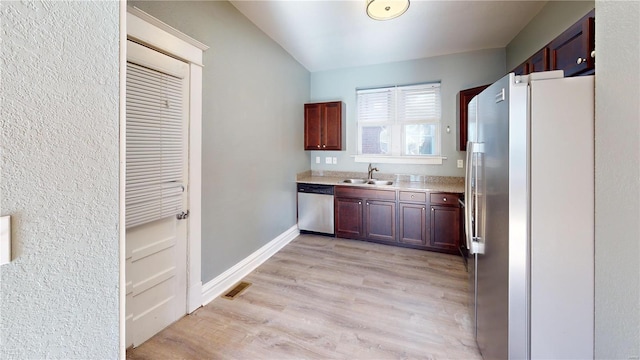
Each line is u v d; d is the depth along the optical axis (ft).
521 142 3.65
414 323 6.28
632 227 2.80
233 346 5.54
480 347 5.24
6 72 1.45
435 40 10.47
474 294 5.82
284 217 11.76
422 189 10.92
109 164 1.96
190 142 6.48
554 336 3.63
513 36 10.08
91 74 1.83
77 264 1.80
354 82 13.69
